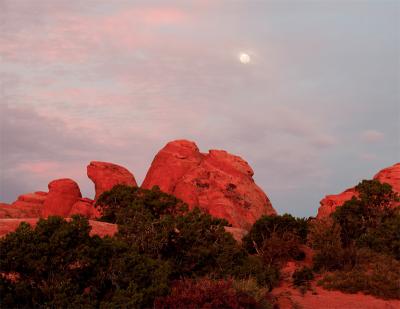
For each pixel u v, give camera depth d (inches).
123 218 1332.4
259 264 1075.9
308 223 1594.5
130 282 755.4
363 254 1214.3
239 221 2431.1
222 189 2593.5
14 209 2642.7
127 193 1798.7
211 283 834.8
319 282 1040.2
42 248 725.9
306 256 1429.6
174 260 1013.2
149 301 754.8
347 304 888.3
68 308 693.9
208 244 1069.8
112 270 777.6
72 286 722.8
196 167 2699.3
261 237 1509.6
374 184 1620.3
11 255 712.4
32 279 730.2
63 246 741.9
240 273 996.6
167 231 1027.3
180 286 811.4
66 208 2608.3
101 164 2763.3
